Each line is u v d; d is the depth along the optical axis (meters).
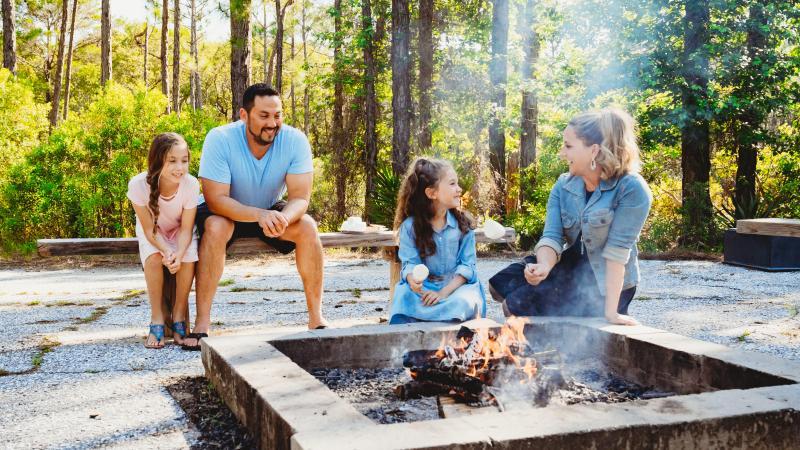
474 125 17.05
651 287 6.99
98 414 2.71
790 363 2.32
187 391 3.00
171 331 4.28
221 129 4.16
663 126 11.80
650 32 12.03
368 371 2.99
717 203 15.03
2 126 13.87
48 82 31.80
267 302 6.09
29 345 4.16
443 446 1.58
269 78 28.16
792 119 13.71
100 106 10.78
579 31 12.93
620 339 2.87
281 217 3.87
